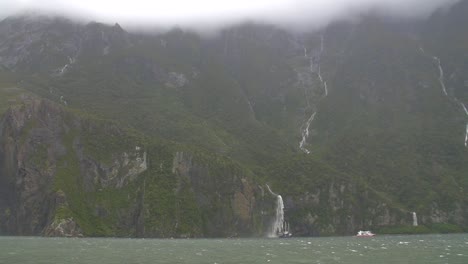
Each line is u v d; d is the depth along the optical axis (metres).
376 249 142.25
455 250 136.75
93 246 148.50
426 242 183.38
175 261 103.31
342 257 115.06
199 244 168.38
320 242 191.62
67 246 146.62
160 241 192.25
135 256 114.19
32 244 156.00
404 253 126.69
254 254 122.31
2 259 104.50
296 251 133.75
